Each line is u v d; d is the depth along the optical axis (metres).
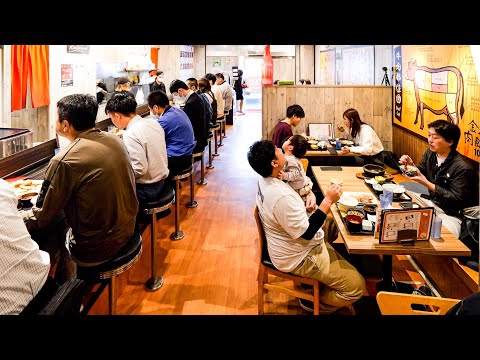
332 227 2.94
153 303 2.79
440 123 2.93
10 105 3.48
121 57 7.22
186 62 11.34
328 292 2.40
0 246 1.31
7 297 1.34
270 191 2.23
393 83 5.45
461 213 2.86
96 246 2.03
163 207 2.97
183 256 3.50
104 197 1.96
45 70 3.96
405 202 2.73
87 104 1.95
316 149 4.67
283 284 3.06
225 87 9.27
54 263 2.47
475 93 3.27
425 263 3.24
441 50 3.94
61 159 1.87
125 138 2.82
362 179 3.42
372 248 2.12
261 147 2.20
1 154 2.69
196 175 6.18
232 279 3.13
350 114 4.70
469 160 3.39
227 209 4.69
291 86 5.43
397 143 5.43
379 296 1.65
